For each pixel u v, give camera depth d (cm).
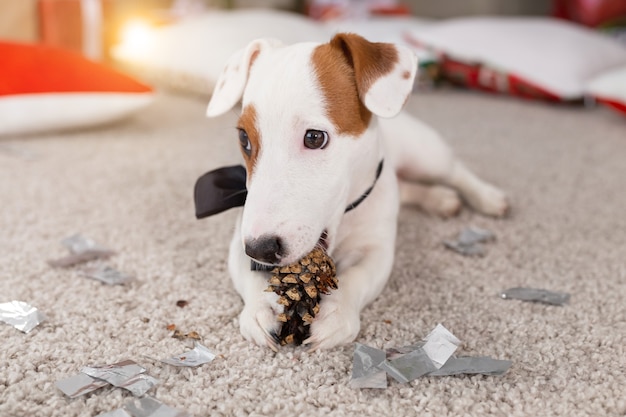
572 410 96
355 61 112
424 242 159
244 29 307
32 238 155
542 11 421
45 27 321
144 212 173
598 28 399
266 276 115
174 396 97
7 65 230
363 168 119
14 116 227
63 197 182
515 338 116
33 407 94
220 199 121
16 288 130
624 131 271
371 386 99
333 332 108
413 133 175
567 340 116
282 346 110
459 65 338
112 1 351
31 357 107
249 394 98
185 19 347
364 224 128
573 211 183
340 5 400
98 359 107
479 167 219
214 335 114
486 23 339
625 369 107
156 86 327
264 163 107
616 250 157
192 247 152
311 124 107
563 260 151
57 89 233
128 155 223
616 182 207
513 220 176
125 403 95
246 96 114
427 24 376
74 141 238
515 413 95
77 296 128
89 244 150
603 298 132
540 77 310
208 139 246
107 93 241
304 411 95
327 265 109
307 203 105
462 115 293
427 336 113
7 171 201
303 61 112
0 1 307
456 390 100
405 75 114
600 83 279
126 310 123
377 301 128
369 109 111
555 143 251
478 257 152
